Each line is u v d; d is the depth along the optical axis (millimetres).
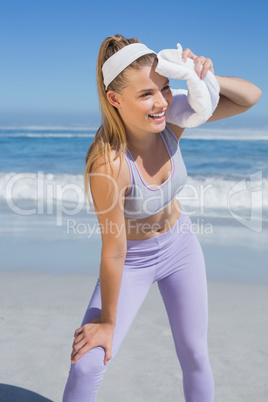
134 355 3232
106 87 1907
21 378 2975
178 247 2340
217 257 5180
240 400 2727
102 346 1967
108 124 1969
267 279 4531
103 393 2824
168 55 1901
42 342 3379
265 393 2787
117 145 1979
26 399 2768
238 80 2137
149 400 2756
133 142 2049
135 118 1895
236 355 3195
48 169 11695
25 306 3967
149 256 2268
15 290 4320
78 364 1909
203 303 2303
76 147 16859
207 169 11352
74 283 4480
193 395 2330
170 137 2209
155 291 4344
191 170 11242
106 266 2006
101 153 1933
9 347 3312
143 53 1812
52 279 4590
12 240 5840
